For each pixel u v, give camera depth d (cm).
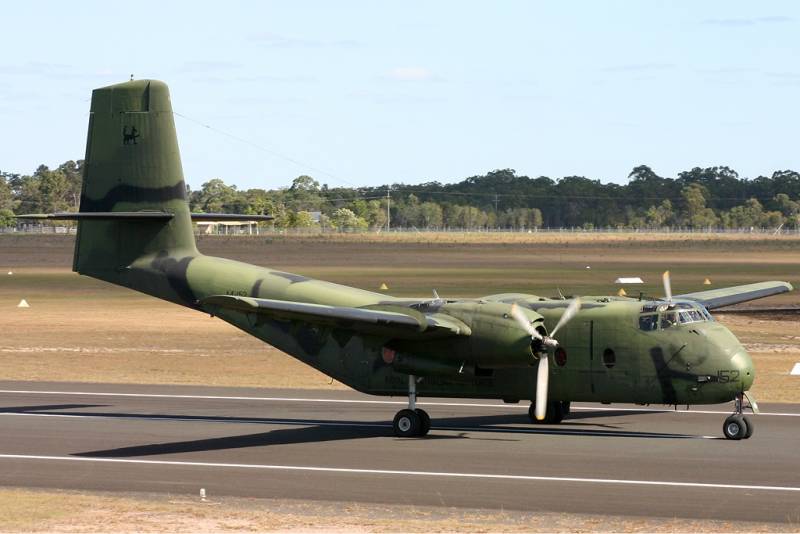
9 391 10200
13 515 5391
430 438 7769
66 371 11819
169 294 9056
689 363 7462
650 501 5634
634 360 7619
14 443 7506
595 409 9262
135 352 13500
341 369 8362
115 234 9275
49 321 17125
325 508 5519
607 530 5053
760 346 13738
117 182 9269
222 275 8881
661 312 7619
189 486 6069
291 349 8600
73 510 5491
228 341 14762
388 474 6394
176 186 9169
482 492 5875
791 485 6022
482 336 7675
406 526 5150
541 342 7688
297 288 8650
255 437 7794
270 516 5353
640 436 7812
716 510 5431
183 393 10194
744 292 10025
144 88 9200
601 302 7906
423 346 7956
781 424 8275
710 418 8675
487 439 7719
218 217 9206
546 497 5747
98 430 8088
